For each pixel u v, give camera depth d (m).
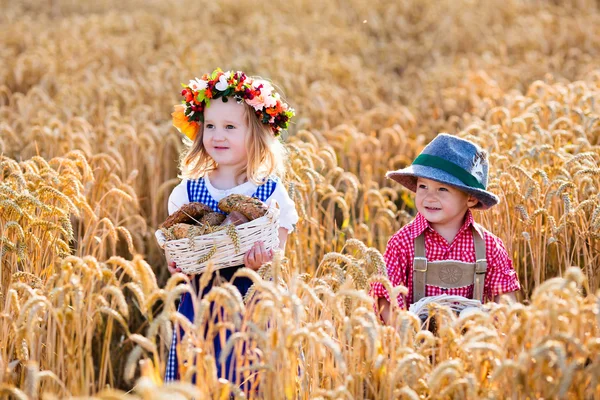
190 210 5.62
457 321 4.64
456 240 6.01
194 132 6.23
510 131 10.08
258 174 6.08
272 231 5.53
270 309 4.45
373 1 29.20
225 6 28.81
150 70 16.59
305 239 7.55
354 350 4.88
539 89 13.79
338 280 5.24
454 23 25.64
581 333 4.48
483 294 6.11
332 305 4.89
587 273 6.68
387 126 13.33
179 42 21.48
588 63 18.44
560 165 7.68
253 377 5.37
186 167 6.22
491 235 6.12
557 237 7.20
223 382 4.68
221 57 19.59
